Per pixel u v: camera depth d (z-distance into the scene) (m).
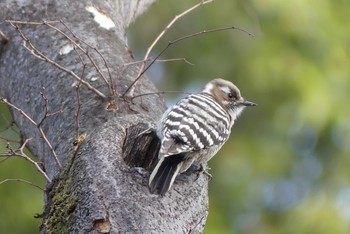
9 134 16.66
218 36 21.77
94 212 8.60
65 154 10.31
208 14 21.66
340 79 21.27
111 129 9.55
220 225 20.44
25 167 17.08
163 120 9.85
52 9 12.23
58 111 10.52
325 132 21.59
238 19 21.36
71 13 12.22
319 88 21.05
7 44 12.23
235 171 22.31
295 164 22.47
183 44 22.14
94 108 10.63
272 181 22.44
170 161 9.32
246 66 21.58
